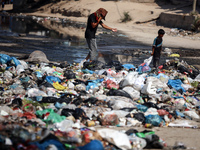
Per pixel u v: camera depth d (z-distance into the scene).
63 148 7.32
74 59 24.70
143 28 62.28
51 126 9.12
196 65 25.11
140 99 13.11
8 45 30.34
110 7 82.88
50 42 35.41
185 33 53.56
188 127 10.67
